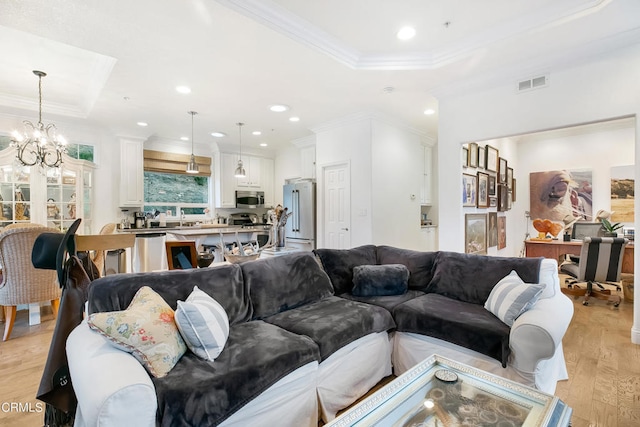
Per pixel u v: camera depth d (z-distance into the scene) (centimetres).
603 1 220
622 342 276
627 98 262
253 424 145
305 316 213
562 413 118
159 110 432
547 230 586
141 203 550
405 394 138
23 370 227
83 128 499
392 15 247
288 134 578
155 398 119
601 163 561
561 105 295
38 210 417
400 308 231
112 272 426
